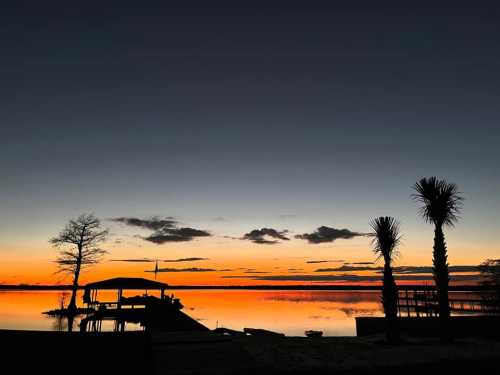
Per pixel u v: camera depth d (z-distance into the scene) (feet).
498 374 31.89
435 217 52.29
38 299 265.54
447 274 50.90
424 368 32.81
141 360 29.22
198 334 43.78
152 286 119.55
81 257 162.91
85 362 28.07
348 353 38.75
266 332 67.51
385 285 49.90
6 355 27.32
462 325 57.11
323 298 414.21
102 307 114.83
